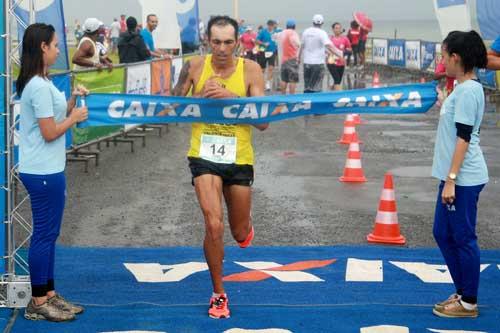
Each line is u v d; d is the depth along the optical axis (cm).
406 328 560
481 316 588
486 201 1034
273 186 1130
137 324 564
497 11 1195
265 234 858
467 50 555
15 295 595
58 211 568
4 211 599
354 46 3869
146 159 1373
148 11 1883
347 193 1080
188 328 556
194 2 2172
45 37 547
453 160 557
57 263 726
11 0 603
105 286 660
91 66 1341
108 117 603
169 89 1809
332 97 620
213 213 563
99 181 1162
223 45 577
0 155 593
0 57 582
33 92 542
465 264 573
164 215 948
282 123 1902
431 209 986
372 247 796
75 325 562
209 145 579
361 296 637
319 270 710
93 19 1359
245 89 593
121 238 841
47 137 546
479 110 557
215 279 579
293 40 2303
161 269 712
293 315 585
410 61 3419
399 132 1742
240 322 569
